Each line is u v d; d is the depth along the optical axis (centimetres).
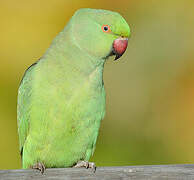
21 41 1302
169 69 1388
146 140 1309
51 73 845
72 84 845
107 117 1329
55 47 874
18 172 748
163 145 1305
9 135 1225
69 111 844
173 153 1298
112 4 1371
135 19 1392
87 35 873
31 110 852
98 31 876
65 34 884
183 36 1409
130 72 1376
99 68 884
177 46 1406
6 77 1273
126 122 1337
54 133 853
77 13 895
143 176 757
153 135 1314
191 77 1368
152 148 1297
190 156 1295
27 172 750
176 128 1319
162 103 1352
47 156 880
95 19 877
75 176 756
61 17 1329
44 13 1324
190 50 1402
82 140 879
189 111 1323
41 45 1307
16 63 1290
